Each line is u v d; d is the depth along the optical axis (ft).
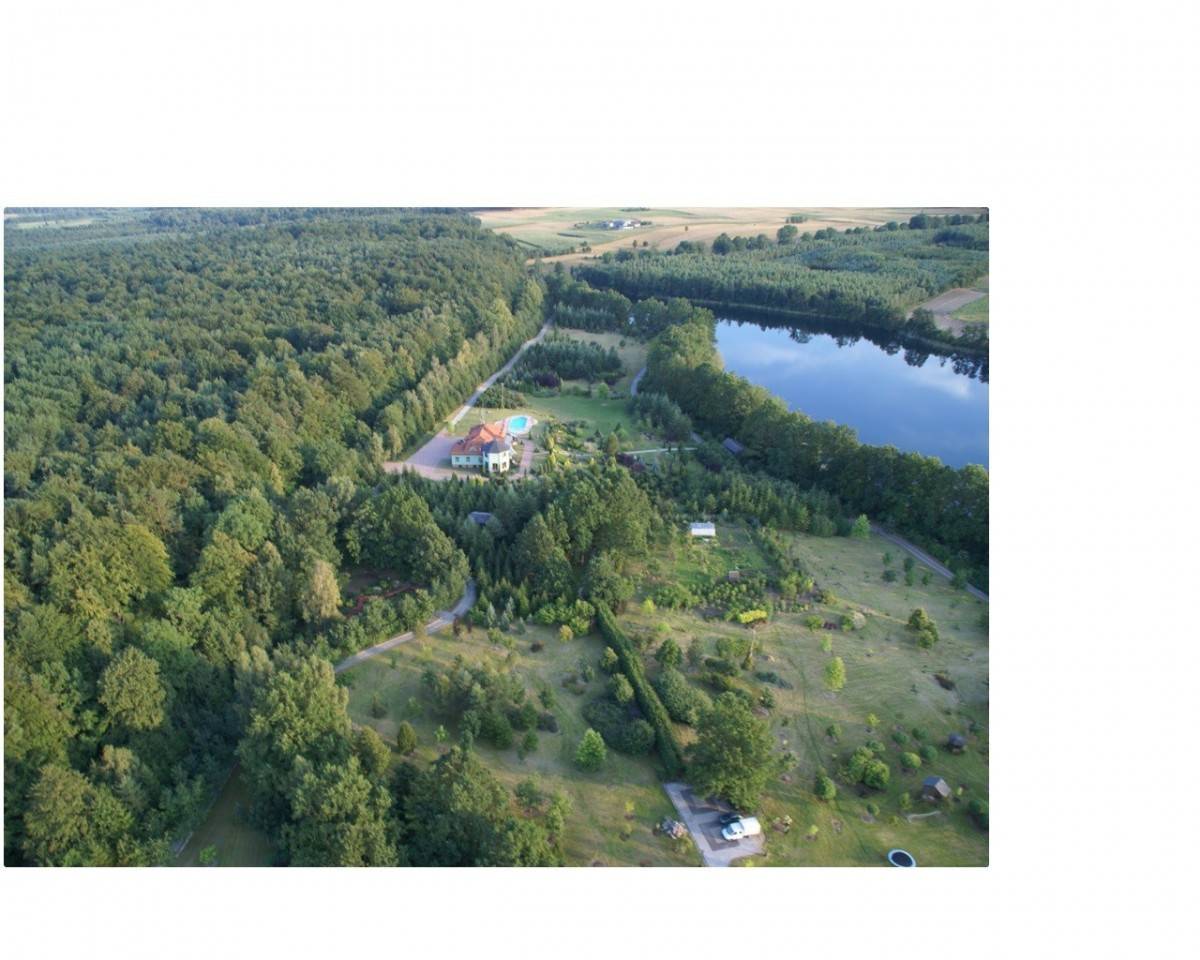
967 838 228.84
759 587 337.31
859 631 313.73
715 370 545.03
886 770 241.76
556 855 216.54
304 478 424.46
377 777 228.02
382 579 341.41
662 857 220.64
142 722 239.30
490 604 311.47
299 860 207.62
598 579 321.73
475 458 467.11
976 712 274.77
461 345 601.62
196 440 399.65
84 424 433.89
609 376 637.30
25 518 311.06
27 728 224.74
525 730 262.06
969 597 339.77
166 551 305.53
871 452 415.44
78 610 267.18
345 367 509.76
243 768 240.73
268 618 300.20
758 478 435.94
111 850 212.02
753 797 230.07
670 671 282.15
